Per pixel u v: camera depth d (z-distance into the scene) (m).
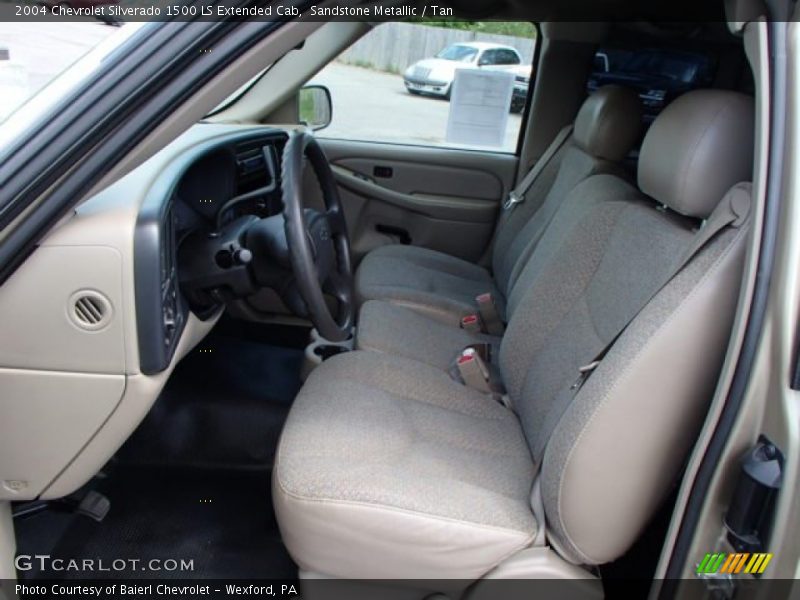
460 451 1.29
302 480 1.07
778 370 0.79
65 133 0.83
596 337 1.28
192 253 1.35
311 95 2.45
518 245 2.28
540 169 2.39
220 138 1.54
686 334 0.92
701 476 0.87
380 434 1.25
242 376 2.12
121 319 0.97
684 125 1.08
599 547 1.03
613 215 1.43
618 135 1.88
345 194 2.65
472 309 2.11
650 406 0.95
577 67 2.42
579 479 1.00
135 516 1.63
